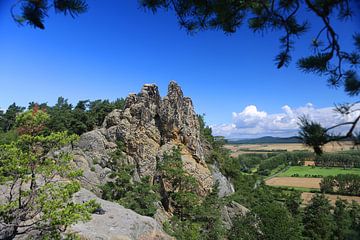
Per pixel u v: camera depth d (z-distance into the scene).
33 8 5.29
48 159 19.06
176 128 56.72
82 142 50.75
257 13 6.91
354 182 110.00
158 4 6.61
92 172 44.53
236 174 80.38
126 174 44.03
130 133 53.62
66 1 5.30
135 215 29.12
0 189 21.91
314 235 61.59
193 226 41.38
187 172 49.66
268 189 90.50
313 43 6.39
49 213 17.11
